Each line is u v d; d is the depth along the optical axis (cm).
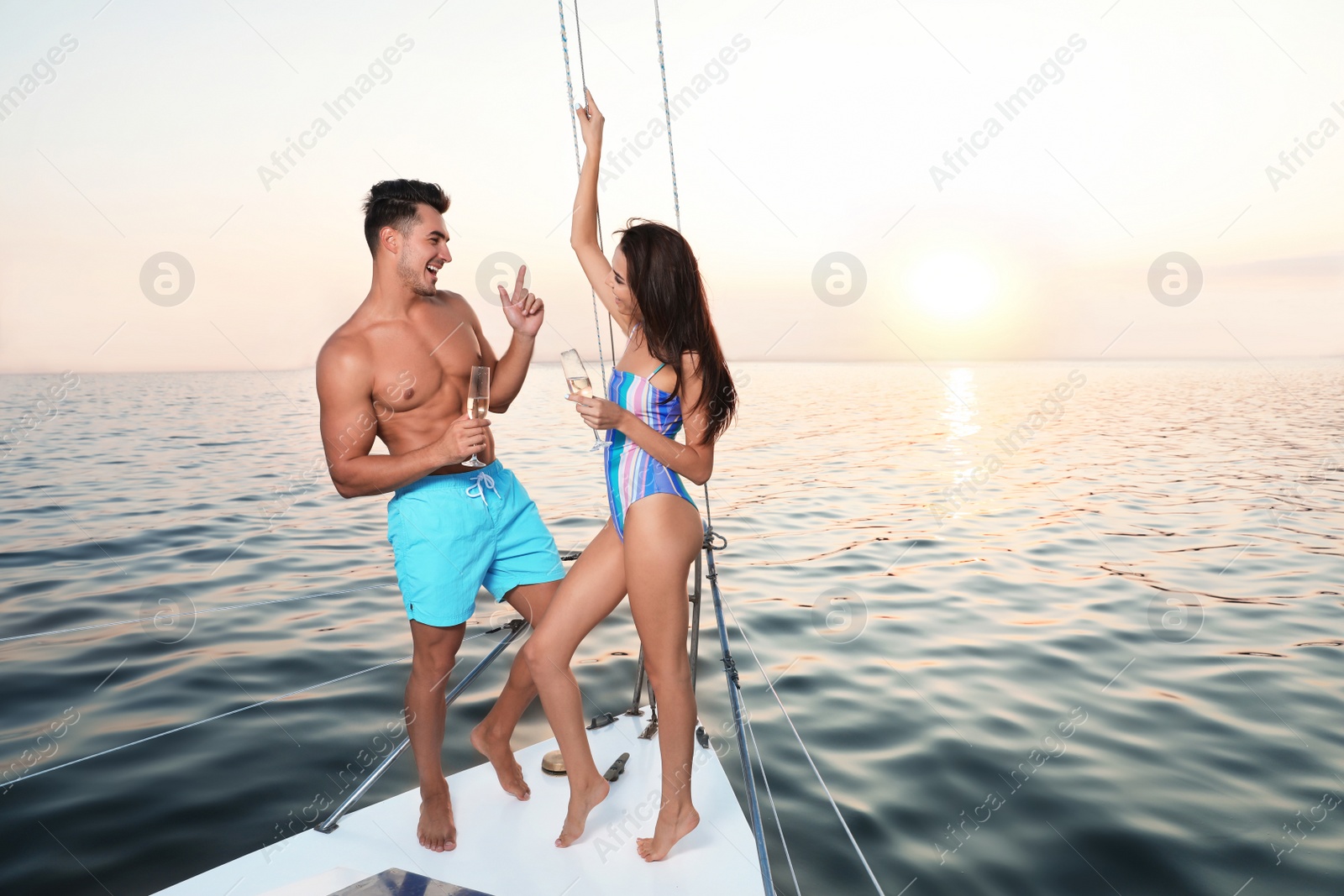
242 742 313
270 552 620
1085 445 1470
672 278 169
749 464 1190
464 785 212
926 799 287
